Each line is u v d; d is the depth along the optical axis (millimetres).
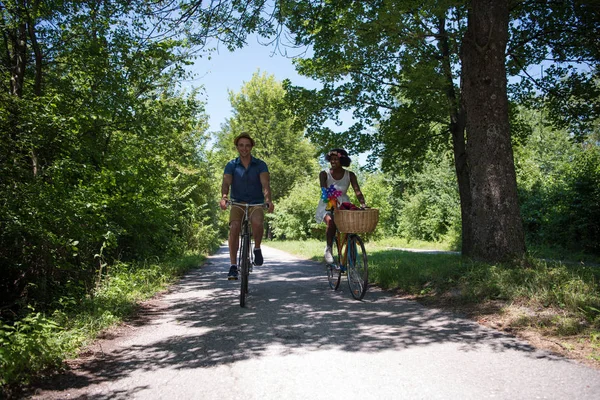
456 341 3770
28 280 6402
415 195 34500
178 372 3195
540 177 22406
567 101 12406
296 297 6383
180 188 19828
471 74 7430
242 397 2689
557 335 3820
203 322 4863
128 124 9969
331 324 4520
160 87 11922
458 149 11523
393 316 4848
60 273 6758
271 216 46781
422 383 2826
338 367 3174
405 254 13469
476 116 7305
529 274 5523
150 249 11727
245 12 7648
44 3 8594
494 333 4004
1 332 3424
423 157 14094
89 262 7523
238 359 3439
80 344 3965
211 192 27766
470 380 2855
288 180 52844
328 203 6715
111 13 8633
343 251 6699
